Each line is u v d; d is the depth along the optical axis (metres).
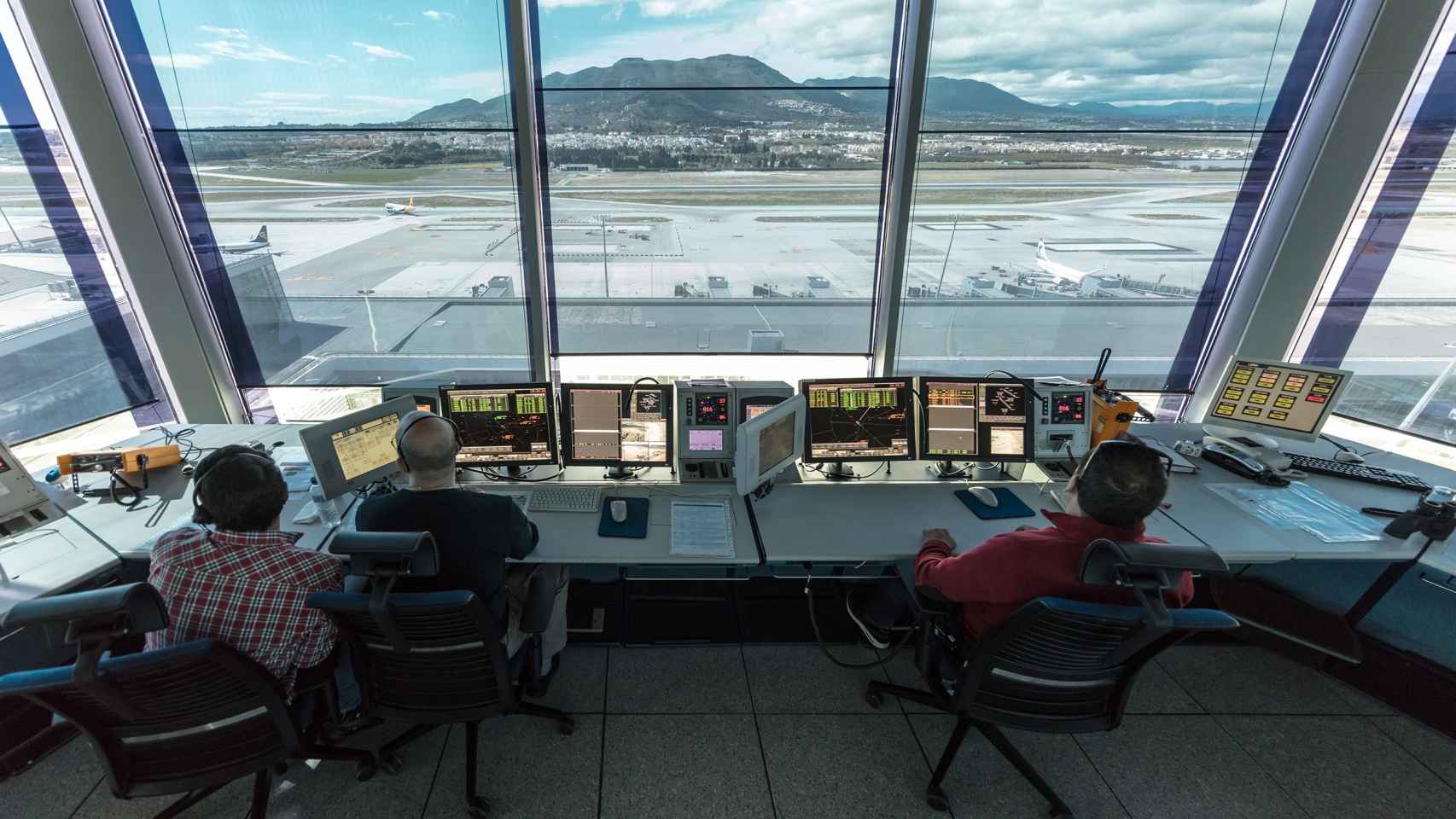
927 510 2.25
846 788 1.76
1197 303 3.51
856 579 2.44
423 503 1.45
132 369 3.16
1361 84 2.76
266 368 3.46
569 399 2.33
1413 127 2.81
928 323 3.56
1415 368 3.16
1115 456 1.33
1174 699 2.11
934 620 1.77
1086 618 1.24
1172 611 1.20
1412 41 2.65
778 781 1.77
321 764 1.78
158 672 1.14
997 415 2.40
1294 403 2.58
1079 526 1.38
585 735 1.90
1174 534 2.07
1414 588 2.19
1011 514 2.21
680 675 2.16
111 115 2.70
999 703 1.53
